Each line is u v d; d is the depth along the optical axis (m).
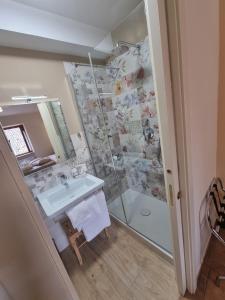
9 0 1.18
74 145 1.90
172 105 0.74
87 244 1.83
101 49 1.78
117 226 2.03
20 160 1.50
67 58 1.79
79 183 1.86
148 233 1.77
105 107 2.22
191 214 0.95
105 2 1.33
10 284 0.43
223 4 1.07
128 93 2.04
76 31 1.56
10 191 0.41
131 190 2.62
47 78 1.64
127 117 2.19
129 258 1.59
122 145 2.43
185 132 0.77
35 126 1.58
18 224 0.42
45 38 1.38
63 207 1.41
